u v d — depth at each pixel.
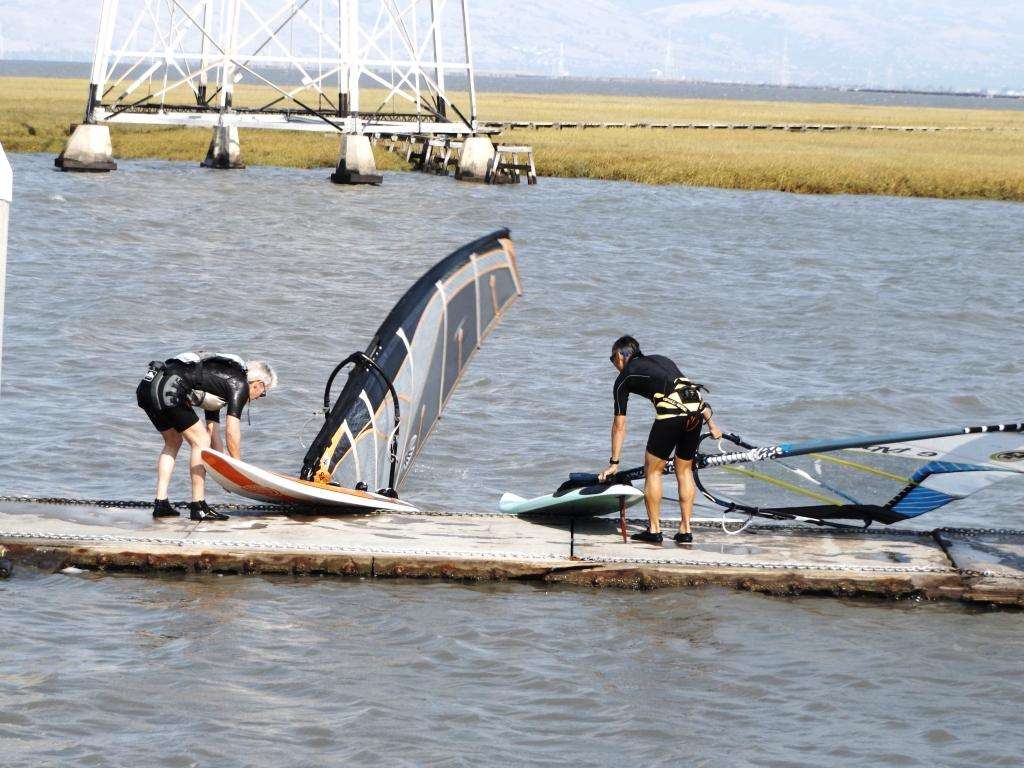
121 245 102.88
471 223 131.88
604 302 83.88
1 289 36.22
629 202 158.62
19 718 26.19
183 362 37.41
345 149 176.62
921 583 35.34
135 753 25.05
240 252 102.81
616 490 37.62
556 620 32.97
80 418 51.72
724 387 61.34
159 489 38.19
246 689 28.16
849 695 28.97
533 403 57.31
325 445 41.03
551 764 25.23
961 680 29.98
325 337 70.06
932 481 37.38
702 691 28.95
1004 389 62.38
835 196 176.62
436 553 35.91
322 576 35.62
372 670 29.41
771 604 34.69
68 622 31.52
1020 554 37.62
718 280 96.31
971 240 128.62
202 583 34.75
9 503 39.22
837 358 69.25
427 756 25.36
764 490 39.66
